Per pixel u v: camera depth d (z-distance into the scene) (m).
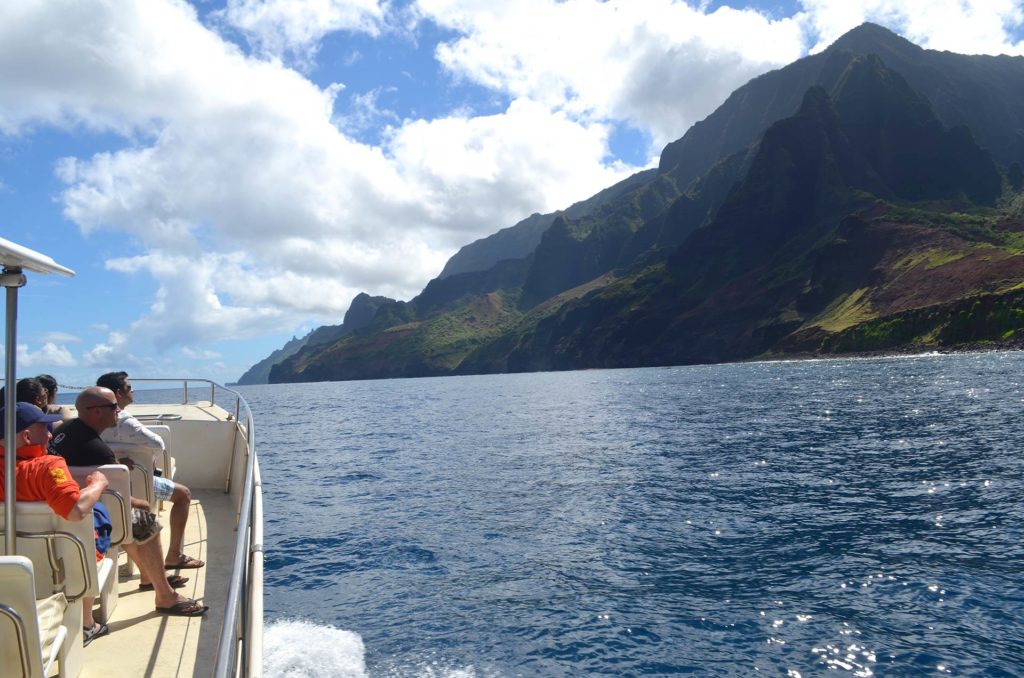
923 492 16.66
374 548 12.97
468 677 7.71
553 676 7.74
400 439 34.69
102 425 5.06
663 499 16.83
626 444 28.72
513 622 9.20
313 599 10.23
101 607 5.09
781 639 8.50
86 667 4.52
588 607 9.69
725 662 7.97
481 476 21.41
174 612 5.36
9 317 3.54
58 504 3.99
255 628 4.29
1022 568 10.61
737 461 22.89
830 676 7.54
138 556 5.24
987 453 22.44
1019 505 14.76
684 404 52.81
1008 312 147.50
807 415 38.97
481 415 51.50
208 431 9.76
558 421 42.09
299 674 7.80
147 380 11.23
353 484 20.55
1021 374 68.06
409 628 9.08
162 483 6.01
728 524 14.13
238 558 2.99
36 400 4.62
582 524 14.48
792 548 12.23
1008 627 8.49
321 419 54.03
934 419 33.59
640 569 11.34
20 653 3.07
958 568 10.73
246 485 4.28
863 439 27.45
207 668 4.55
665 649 8.32
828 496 16.66
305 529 14.69
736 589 10.27
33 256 3.23
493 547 12.88
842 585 10.23
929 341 158.38
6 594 3.07
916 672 7.52
